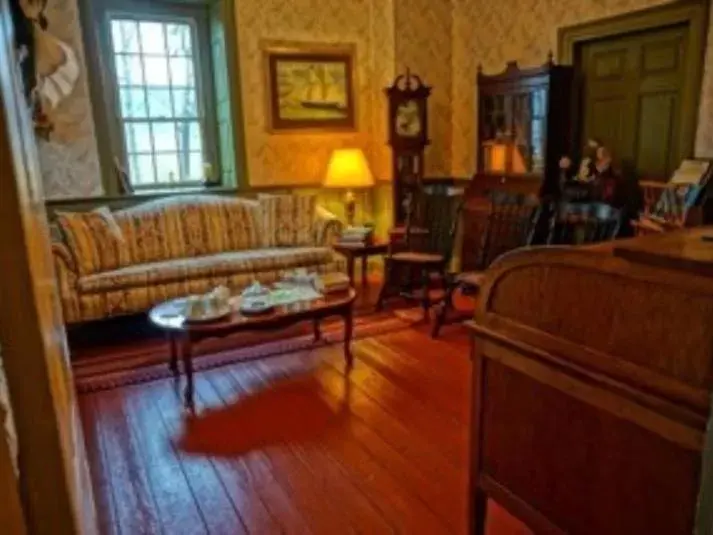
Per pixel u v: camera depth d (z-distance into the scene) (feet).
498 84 14.98
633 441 3.91
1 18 1.97
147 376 10.66
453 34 17.19
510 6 15.31
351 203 16.71
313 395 9.77
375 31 16.96
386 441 8.23
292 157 16.78
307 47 16.40
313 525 6.46
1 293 1.51
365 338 12.44
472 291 12.25
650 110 12.59
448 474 7.40
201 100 16.22
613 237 10.60
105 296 12.37
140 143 15.60
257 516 6.63
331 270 14.98
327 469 7.55
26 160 2.64
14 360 1.54
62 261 12.05
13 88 2.39
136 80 15.24
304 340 12.32
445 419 8.85
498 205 13.24
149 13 15.05
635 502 3.96
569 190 13.30
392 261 14.19
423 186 16.76
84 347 12.26
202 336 9.15
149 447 8.18
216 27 15.52
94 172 14.35
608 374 4.00
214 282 13.41
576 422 4.37
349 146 17.56
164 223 14.14
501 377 5.10
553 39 14.35
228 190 16.07
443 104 17.47
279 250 14.73
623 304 3.89
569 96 14.02
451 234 14.73
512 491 5.15
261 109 16.10
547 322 4.55
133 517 6.64
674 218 10.20
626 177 13.26
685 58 11.73
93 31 13.98
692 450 3.49
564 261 4.33
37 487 1.61
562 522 4.65
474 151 17.02
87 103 14.03
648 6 12.12
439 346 11.92
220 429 8.67
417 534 6.29
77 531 1.74
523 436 4.93
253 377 10.55
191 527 6.46
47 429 1.60
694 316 3.44
